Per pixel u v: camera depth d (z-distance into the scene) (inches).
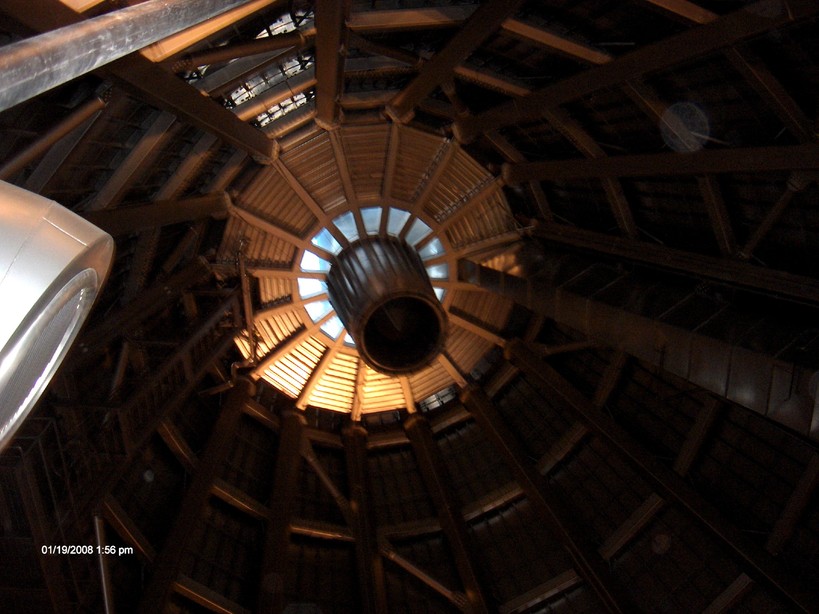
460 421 856.3
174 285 695.7
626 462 725.3
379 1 561.0
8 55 119.9
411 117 700.0
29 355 128.3
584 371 812.0
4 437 133.9
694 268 602.9
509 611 746.2
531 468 792.3
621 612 696.4
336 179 743.1
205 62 487.8
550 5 524.4
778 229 531.8
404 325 688.4
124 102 468.1
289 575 733.9
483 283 792.9
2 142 407.5
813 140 444.5
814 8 375.9
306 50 623.5
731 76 470.0
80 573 549.6
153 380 629.3
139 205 569.0
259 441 818.8
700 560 691.4
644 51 481.7
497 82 629.6
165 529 693.9
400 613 744.3
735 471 671.1
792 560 619.2
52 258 128.4
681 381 707.4
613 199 642.8
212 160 666.8
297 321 818.2
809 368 490.6
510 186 749.3
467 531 780.0
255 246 749.9
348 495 821.9
